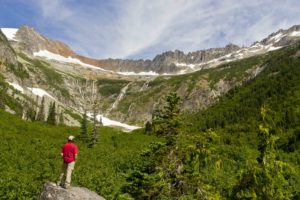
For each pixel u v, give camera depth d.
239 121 135.50
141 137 90.00
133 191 22.02
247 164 22.22
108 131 117.44
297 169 48.47
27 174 31.48
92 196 18.92
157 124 22.52
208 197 21.28
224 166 39.47
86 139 83.06
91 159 48.44
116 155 51.78
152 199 21.19
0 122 72.19
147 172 22.19
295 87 141.62
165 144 22.14
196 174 21.39
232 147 61.38
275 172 21.47
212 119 145.50
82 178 32.22
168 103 22.83
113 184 31.48
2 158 36.66
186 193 21.27
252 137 110.19
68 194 18.17
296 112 112.88
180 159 21.66
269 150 22.03
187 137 22.23
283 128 105.44
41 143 54.00
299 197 27.47
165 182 20.97
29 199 24.75
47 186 18.64
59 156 45.47
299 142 82.31
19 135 59.25
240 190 21.98
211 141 22.92
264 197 21.19
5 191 25.38
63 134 87.88
